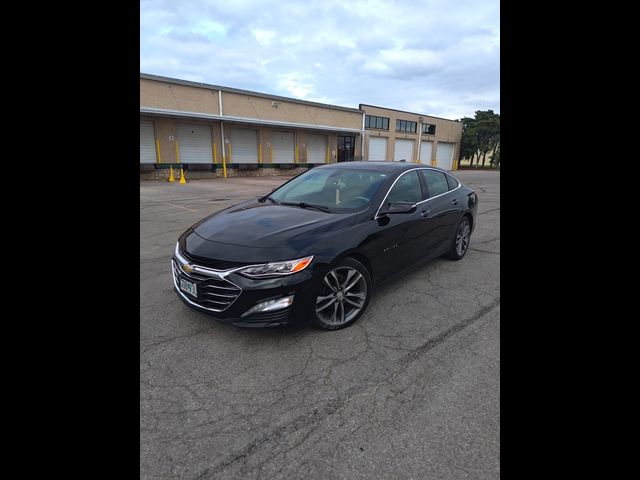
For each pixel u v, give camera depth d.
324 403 2.20
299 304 2.76
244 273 2.69
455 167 44.16
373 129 32.72
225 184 17.44
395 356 2.67
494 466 1.74
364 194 3.63
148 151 19.25
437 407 2.15
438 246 4.39
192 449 1.86
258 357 2.66
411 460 1.79
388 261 3.50
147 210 9.38
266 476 1.71
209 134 21.41
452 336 2.95
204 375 2.45
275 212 3.49
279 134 24.95
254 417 2.09
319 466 1.76
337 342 2.86
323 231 3.04
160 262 4.87
